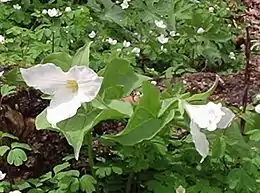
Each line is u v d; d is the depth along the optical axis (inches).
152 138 17.0
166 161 18.0
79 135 15.9
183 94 17.6
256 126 18.5
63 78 15.6
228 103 23.9
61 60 17.0
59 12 32.1
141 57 32.1
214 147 16.8
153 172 18.1
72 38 30.7
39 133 19.9
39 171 19.8
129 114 16.6
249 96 24.2
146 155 17.2
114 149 18.3
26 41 30.1
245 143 17.5
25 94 20.4
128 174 18.4
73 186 16.9
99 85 15.2
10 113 19.9
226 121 16.3
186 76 26.3
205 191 16.9
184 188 16.7
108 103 16.7
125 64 17.6
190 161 18.0
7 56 27.3
